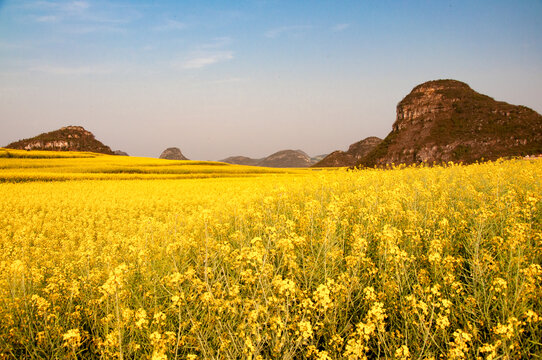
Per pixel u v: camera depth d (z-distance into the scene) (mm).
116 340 3852
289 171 64625
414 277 4836
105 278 5914
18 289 5203
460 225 6551
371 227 6387
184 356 4055
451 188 10875
